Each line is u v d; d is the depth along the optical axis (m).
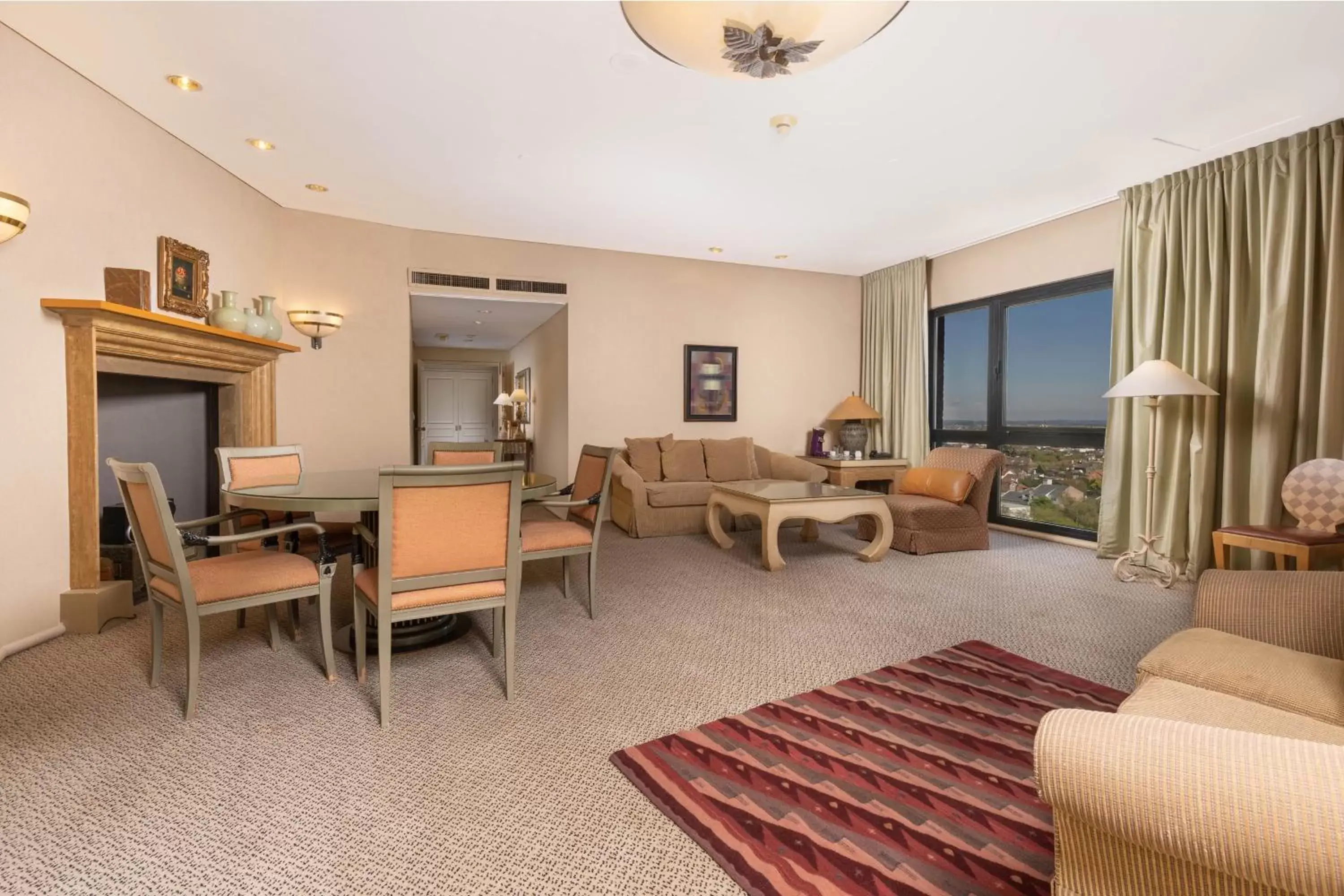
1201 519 3.61
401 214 4.69
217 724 1.88
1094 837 0.81
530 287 5.45
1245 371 3.51
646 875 1.28
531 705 2.03
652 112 3.08
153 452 3.46
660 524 4.95
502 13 2.32
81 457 2.66
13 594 2.43
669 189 4.14
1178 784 0.69
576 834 1.40
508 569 2.03
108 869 1.28
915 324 5.97
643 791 1.55
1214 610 1.68
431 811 1.48
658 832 1.41
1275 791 0.64
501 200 4.36
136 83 2.81
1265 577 1.67
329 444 4.73
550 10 2.31
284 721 1.90
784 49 1.84
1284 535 2.77
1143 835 0.72
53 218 2.61
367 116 3.13
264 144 3.45
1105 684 2.19
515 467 1.97
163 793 1.53
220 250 3.79
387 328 4.94
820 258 6.00
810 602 3.16
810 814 1.46
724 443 5.72
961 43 2.48
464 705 2.02
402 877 1.26
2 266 2.39
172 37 2.47
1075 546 4.59
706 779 1.60
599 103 2.99
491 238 5.30
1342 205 3.10
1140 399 3.96
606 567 3.91
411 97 2.95
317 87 2.85
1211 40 2.45
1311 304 3.22
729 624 2.82
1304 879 0.61
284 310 4.53
